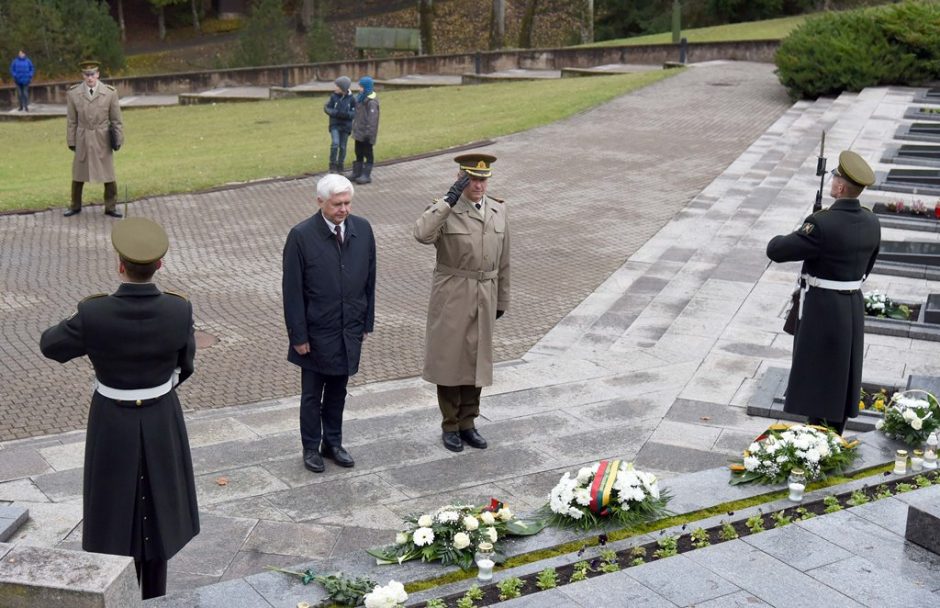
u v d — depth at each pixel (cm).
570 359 1055
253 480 754
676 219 1714
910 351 1041
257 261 1498
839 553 555
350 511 704
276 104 3528
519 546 570
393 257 1518
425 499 724
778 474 651
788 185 1822
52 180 2184
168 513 564
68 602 451
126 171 2192
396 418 889
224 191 1950
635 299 1291
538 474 765
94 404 559
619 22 5788
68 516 692
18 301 1289
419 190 1953
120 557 477
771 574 532
